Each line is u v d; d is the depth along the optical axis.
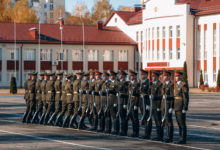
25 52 99.06
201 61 91.75
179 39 92.44
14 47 97.69
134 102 21.70
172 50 93.62
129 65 108.44
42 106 28.34
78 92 25.27
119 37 108.56
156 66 96.75
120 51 107.69
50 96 27.11
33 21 133.12
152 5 97.50
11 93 72.56
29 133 23.22
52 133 23.27
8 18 137.38
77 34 105.81
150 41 98.31
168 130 19.97
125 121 22.41
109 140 20.59
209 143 19.67
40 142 19.88
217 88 76.88
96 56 105.69
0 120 30.56
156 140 20.55
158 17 95.94
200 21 91.81
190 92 75.56
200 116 33.53
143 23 100.94
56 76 29.69
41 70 100.25
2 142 19.89
